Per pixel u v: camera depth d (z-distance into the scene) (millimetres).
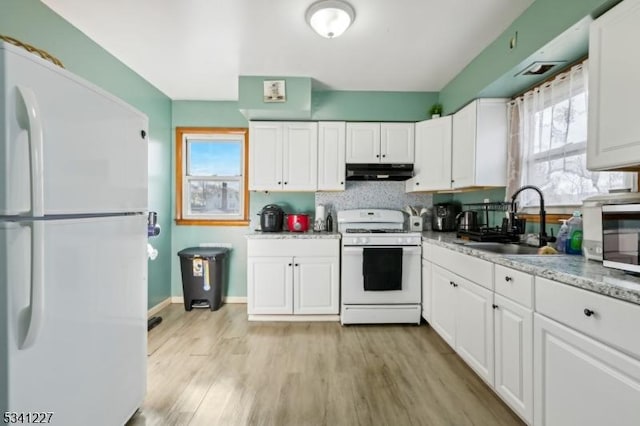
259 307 2961
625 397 981
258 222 3545
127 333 1476
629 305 970
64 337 1073
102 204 1265
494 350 1708
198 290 3289
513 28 2010
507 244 2180
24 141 900
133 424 1575
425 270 2812
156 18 1988
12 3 1641
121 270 1422
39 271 918
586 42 1687
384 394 1832
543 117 2146
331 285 2980
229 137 3609
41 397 981
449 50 2393
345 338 2617
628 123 1215
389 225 3350
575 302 1170
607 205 1286
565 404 1217
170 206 3545
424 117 3275
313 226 3500
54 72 1008
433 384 1936
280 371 2086
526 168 2312
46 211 978
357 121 3252
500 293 1650
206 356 2297
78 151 1119
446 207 3246
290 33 2160
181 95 3404
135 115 1532
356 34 2176
